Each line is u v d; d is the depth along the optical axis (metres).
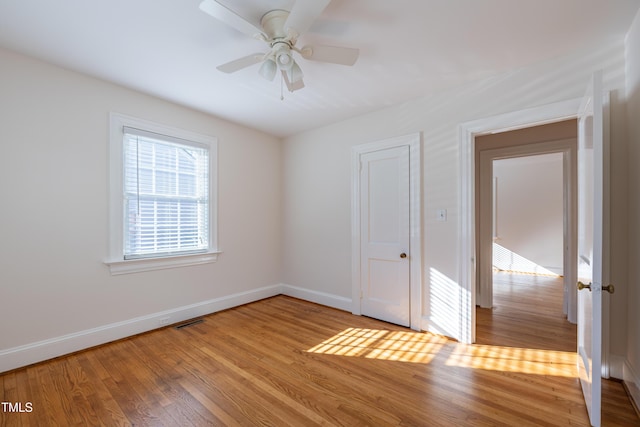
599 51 2.04
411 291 2.99
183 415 1.69
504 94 2.42
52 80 2.33
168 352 2.46
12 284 2.15
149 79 2.54
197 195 3.32
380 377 2.08
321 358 2.36
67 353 2.39
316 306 3.73
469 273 2.61
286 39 1.75
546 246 6.05
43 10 1.69
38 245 2.27
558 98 2.19
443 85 2.67
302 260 4.04
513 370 2.17
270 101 3.01
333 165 3.68
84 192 2.49
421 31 1.90
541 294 4.37
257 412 1.72
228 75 2.47
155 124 2.92
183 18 1.77
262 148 4.04
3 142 2.12
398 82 2.61
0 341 2.10
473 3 1.64
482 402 1.79
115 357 2.37
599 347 1.52
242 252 3.78
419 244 2.91
